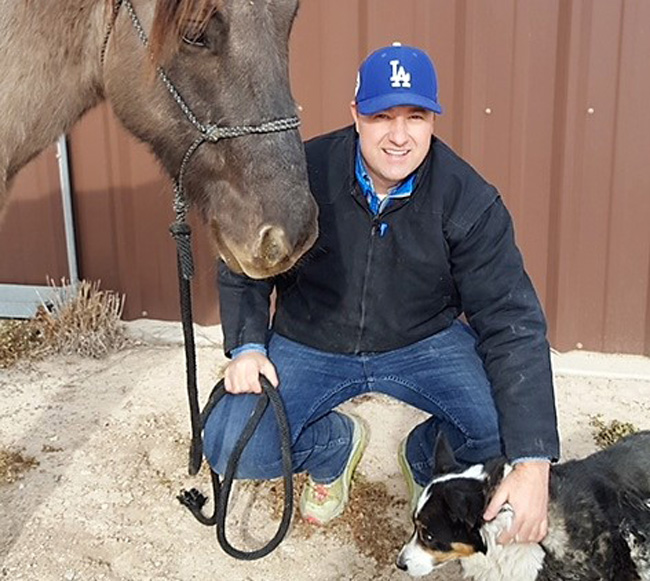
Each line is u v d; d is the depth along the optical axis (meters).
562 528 2.19
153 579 2.59
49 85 2.27
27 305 4.43
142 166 4.21
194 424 2.40
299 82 3.98
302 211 1.99
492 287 2.37
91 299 4.19
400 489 3.02
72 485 3.05
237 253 2.05
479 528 2.17
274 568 2.64
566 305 4.02
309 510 2.82
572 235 3.95
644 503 2.26
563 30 3.76
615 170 3.87
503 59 3.83
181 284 2.26
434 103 2.24
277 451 2.58
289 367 2.59
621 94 3.79
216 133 2.00
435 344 2.60
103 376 3.89
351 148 2.41
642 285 3.96
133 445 3.31
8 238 4.40
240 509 2.92
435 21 3.85
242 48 1.95
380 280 2.46
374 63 2.25
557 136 3.88
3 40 2.21
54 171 4.26
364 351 2.59
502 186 3.97
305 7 3.89
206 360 4.04
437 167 2.38
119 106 2.21
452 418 2.61
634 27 3.72
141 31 2.07
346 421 2.83
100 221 4.32
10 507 2.92
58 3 2.18
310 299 2.54
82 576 2.60
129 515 2.89
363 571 2.63
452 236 2.36
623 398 3.67
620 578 2.20
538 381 2.26
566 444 3.28
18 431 3.40
